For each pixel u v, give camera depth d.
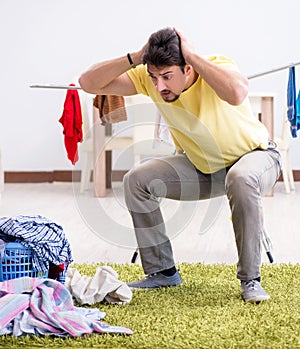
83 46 8.04
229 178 2.97
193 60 2.87
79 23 8.03
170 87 2.91
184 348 2.41
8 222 2.88
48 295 2.69
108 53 8.03
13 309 2.62
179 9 7.91
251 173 2.95
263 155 3.09
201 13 7.87
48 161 8.15
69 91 4.43
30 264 2.88
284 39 7.77
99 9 8.00
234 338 2.49
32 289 2.75
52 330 2.57
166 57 2.84
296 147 7.76
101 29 8.01
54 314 2.61
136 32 7.98
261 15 7.79
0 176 4.84
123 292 3.00
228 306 2.92
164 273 3.30
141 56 3.03
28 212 5.83
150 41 2.88
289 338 2.48
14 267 2.85
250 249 2.96
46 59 8.06
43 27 8.05
